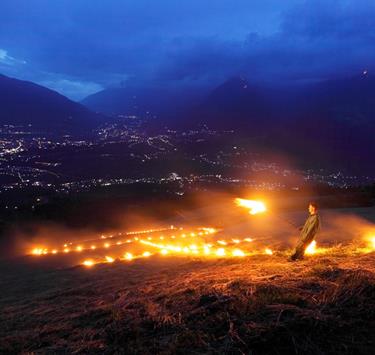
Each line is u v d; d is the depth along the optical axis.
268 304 5.74
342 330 5.04
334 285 6.43
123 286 8.92
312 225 9.89
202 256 12.67
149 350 4.93
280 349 4.72
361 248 11.60
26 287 10.46
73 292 8.80
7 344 5.74
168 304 6.49
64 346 5.45
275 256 11.01
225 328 5.20
